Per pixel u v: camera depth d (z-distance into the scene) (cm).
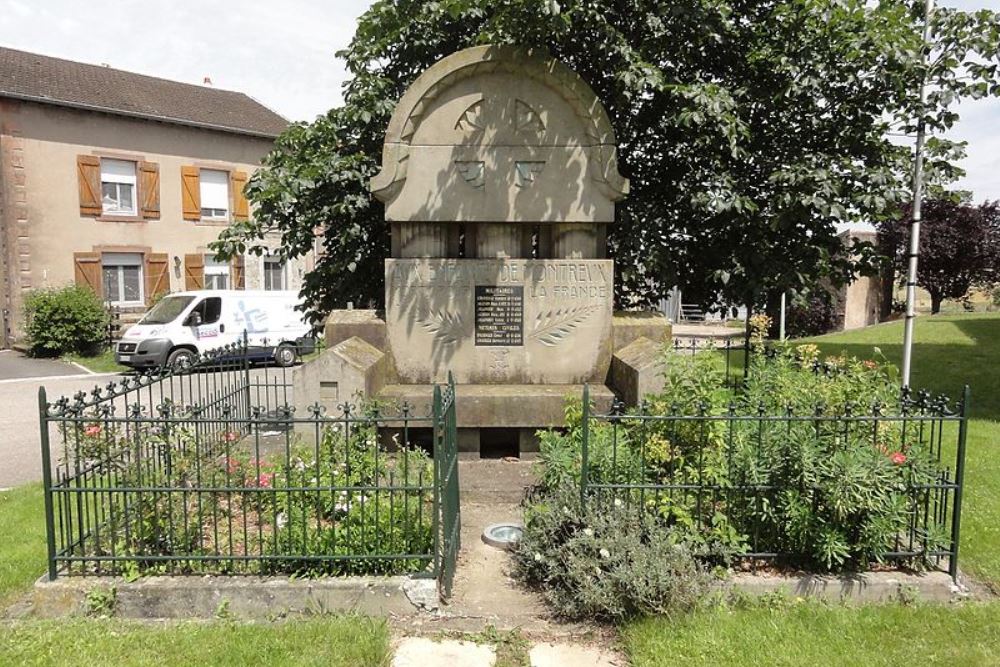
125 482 427
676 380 487
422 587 395
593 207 661
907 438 455
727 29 711
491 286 668
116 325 2048
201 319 1689
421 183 659
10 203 1933
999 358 1249
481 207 659
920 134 696
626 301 891
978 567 450
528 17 625
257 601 396
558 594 398
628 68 671
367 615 391
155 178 2220
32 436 1008
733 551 410
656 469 454
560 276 668
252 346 1772
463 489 587
